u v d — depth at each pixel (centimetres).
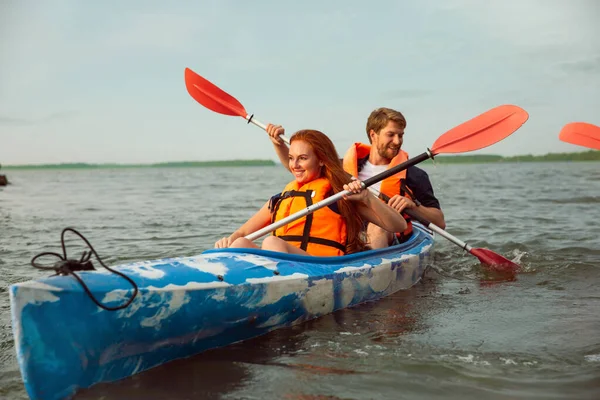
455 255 524
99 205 1085
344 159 451
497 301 353
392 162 437
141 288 219
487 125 398
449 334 282
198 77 493
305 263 307
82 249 532
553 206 966
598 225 698
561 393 209
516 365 237
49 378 196
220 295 248
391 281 368
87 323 203
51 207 1037
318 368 235
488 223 739
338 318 309
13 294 188
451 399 205
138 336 220
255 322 270
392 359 245
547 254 512
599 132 468
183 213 893
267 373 229
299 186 352
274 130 432
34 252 517
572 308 335
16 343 190
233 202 1132
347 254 345
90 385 209
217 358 245
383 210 333
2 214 891
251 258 286
